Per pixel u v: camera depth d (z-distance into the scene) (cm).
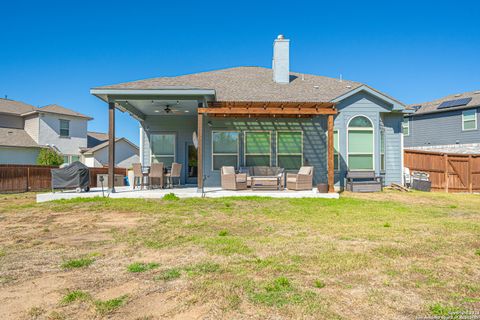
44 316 284
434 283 359
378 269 403
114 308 298
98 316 283
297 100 1403
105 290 341
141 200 1084
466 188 1628
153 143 1662
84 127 2828
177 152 1658
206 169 1458
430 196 1277
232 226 693
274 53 1652
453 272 394
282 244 525
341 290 337
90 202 1052
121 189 1345
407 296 324
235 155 1464
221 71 1822
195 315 285
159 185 1470
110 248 517
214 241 548
